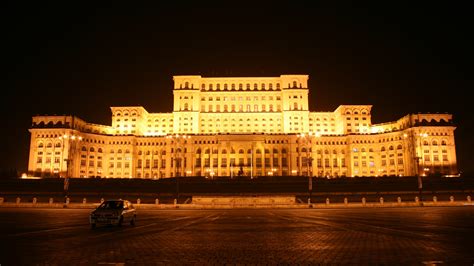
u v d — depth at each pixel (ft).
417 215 149.89
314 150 577.84
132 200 283.79
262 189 363.35
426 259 51.90
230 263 50.29
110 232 88.17
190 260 52.29
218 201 269.64
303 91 645.51
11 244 67.00
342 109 632.79
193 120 636.89
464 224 106.63
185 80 654.94
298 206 230.68
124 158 571.69
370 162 573.74
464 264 48.21
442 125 533.14
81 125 576.61
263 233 86.07
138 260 52.08
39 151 533.14
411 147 530.27
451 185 359.05
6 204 227.20
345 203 233.96
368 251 59.26
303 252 58.95
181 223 116.67
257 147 568.41
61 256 54.75
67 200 233.35
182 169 562.66
